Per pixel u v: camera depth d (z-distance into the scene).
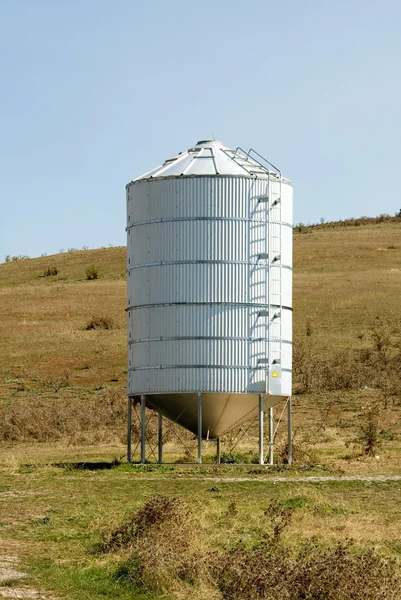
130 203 32.03
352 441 38.31
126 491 25.98
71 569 18.12
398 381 53.03
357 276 86.00
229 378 30.67
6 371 60.31
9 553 19.38
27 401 51.50
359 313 73.19
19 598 16.34
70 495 25.44
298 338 66.44
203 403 30.97
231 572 16.84
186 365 30.70
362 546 19.89
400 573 17.47
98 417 45.88
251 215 31.00
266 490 26.14
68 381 57.69
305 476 28.39
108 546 19.34
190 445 39.47
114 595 16.69
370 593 15.78
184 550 18.06
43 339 68.19
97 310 77.50
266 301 31.03
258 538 20.39
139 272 31.56
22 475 28.84
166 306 30.94
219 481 27.48
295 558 18.25
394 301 76.50
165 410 31.75
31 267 101.38
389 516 23.05
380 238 105.38
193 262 30.75
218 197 30.83
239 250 30.84
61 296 83.06
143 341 31.41
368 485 26.95
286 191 31.88
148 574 17.09
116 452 37.00
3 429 42.44
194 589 16.73
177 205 30.94
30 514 23.05
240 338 30.77
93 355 63.62
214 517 22.08
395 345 63.91
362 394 50.88
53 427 43.69
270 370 30.88
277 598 15.88
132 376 31.84
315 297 78.62
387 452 34.94
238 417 31.59
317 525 21.83
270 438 32.66
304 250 99.44
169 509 20.08
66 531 21.19
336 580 15.98
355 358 60.25
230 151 32.84
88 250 109.25
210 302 30.69
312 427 43.03
